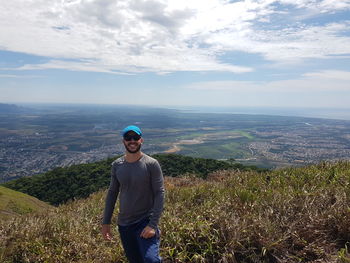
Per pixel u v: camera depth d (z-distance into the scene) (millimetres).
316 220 3697
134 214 2770
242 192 4898
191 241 3666
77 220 4957
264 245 3439
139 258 2811
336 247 3410
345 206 3947
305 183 5613
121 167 2803
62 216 5270
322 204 4207
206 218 4227
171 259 3549
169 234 3816
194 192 5762
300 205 4203
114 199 2953
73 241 4148
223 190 5707
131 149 2695
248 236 3564
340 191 4551
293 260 3281
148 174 2734
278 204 4301
